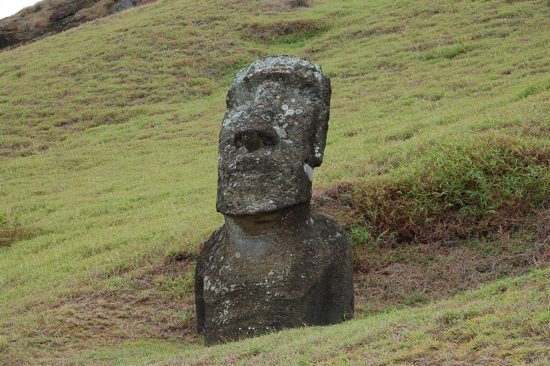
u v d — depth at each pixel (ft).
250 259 21.29
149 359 18.47
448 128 41.68
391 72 71.97
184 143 63.05
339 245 22.50
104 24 110.63
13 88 84.69
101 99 79.82
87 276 29.94
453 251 27.78
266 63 24.03
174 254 30.27
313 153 22.65
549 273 18.89
